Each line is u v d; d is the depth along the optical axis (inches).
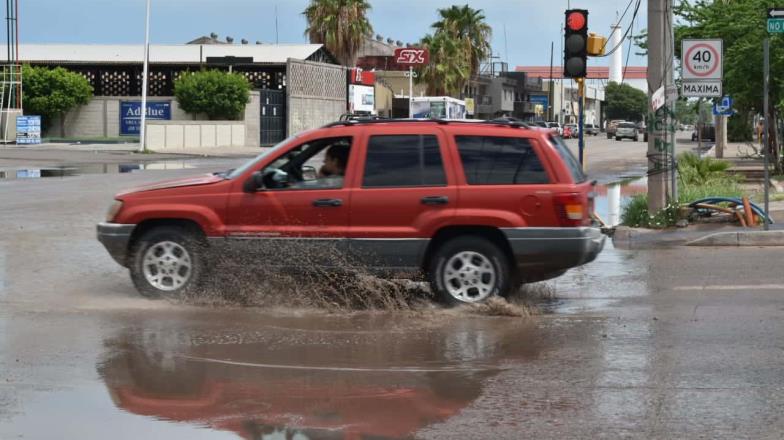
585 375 282.2
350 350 315.0
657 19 645.9
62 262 505.7
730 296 410.6
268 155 388.2
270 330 345.1
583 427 233.5
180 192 391.2
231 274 388.5
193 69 2571.4
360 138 382.9
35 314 370.0
